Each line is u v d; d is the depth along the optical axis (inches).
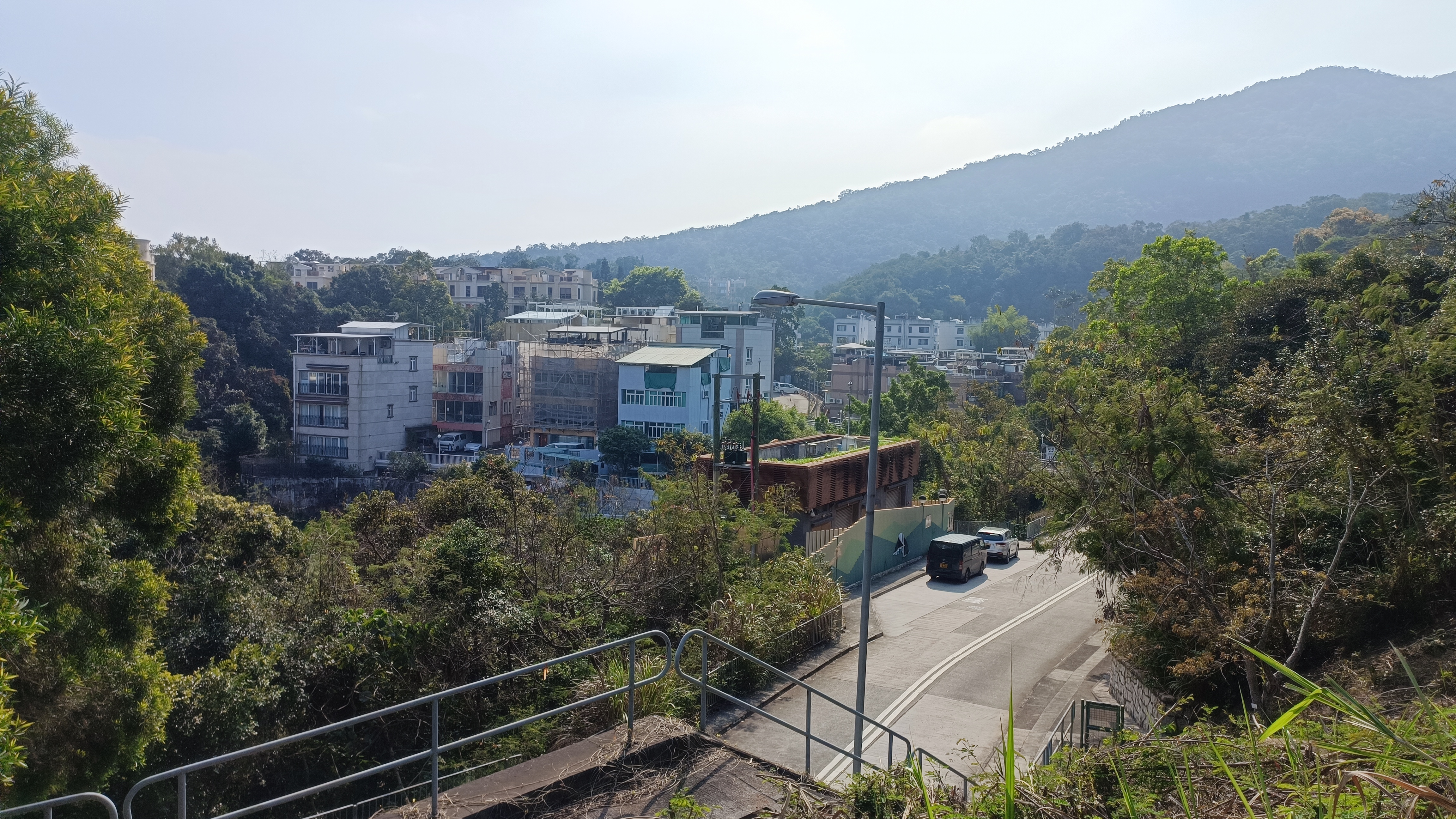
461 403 2967.5
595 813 229.3
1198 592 513.3
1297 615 510.3
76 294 351.3
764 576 873.5
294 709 537.3
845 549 1161.4
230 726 486.9
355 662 571.5
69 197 365.7
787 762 575.5
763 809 236.8
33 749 365.7
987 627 961.5
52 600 394.9
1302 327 1164.5
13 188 332.5
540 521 781.9
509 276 5383.9
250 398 2645.2
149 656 457.4
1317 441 531.2
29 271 333.4
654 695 487.8
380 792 521.3
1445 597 521.7
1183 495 586.9
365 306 3700.8
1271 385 754.8
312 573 719.7
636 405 2758.4
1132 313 1637.6
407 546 893.8
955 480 1815.9
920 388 2354.8
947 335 6190.9
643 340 3499.0
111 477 403.2
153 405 442.9
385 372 2773.1
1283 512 530.9
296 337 2790.4
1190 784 223.3
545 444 2994.6
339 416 2694.4
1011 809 166.9
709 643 697.6
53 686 377.7
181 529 478.6
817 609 855.7
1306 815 175.6
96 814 409.1
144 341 447.5
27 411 297.7
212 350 2586.1
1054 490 711.7
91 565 419.8
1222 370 1184.8
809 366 4591.5
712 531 832.3
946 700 721.6
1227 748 240.7
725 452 1168.8
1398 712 381.1
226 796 493.0
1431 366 537.3
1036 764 301.9
